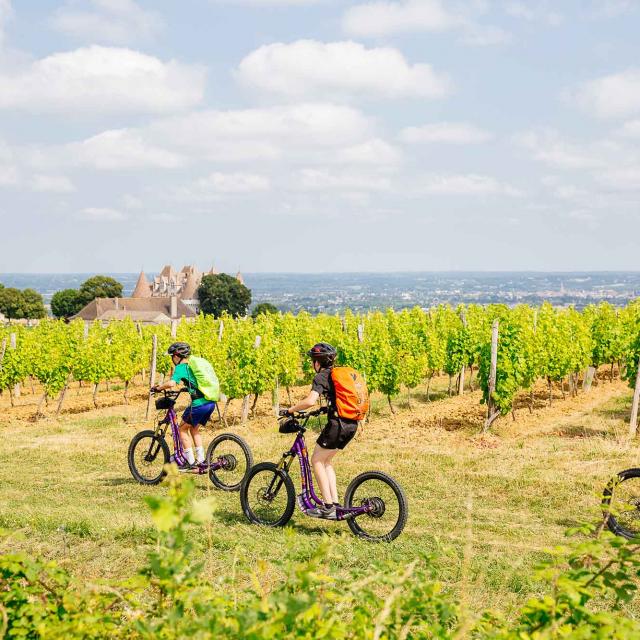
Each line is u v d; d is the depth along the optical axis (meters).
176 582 2.30
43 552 6.55
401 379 19.41
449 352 22.61
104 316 138.12
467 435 14.30
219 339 25.23
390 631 2.38
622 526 7.29
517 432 14.64
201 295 135.62
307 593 2.34
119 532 7.04
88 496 9.77
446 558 6.23
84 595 2.66
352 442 13.93
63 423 18.91
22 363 24.83
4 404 26.75
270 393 24.78
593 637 2.13
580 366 21.41
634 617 4.67
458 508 8.59
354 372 7.19
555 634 2.27
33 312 127.06
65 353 21.75
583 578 2.55
